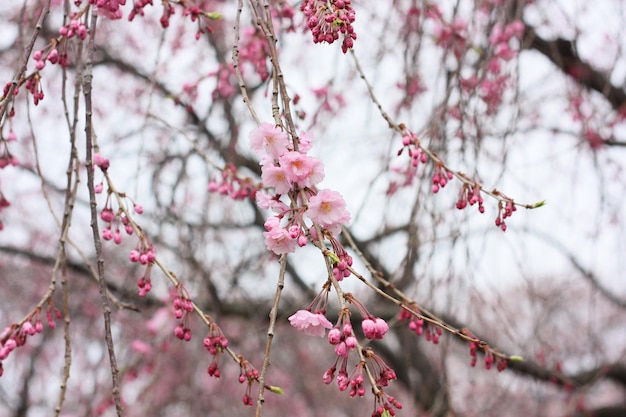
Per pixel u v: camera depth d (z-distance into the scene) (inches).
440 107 138.6
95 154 94.9
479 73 145.6
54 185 209.0
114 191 93.0
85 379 221.1
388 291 163.5
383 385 65.5
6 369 263.9
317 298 68.8
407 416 266.1
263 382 66.5
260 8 91.8
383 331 66.6
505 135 133.1
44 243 245.1
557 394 222.1
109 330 81.0
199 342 174.4
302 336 269.0
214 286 187.3
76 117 99.3
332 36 75.1
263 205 74.8
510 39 144.8
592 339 194.1
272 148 76.4
